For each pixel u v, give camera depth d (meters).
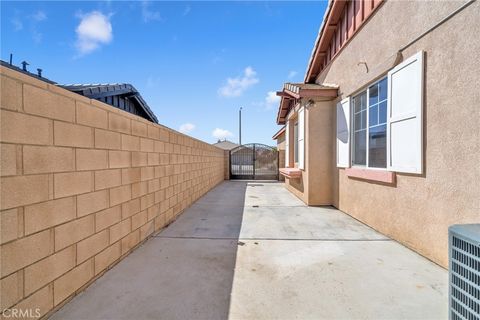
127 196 3.57
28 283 1.91
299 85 7.71
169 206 5.42
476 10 2.70
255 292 2.54
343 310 2.24
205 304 2.33
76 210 2.48
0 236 1.68
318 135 7.21
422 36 3.49
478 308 1.60
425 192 3.47
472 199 2.77
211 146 11.31
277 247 3.88
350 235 4.49
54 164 2.19
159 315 2.16
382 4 4.49
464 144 2.86
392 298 2.44
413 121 3.64
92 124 2.76
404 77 3.84
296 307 2.29
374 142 4.95
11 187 1.77
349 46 5.93
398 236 4.10
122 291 2.55
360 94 5.58
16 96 1.81
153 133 4.54
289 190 10.60
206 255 3.54
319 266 3.18
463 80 2.86
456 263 1.80
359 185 5.46
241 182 14.91
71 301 2.36
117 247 3.28
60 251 2.26
